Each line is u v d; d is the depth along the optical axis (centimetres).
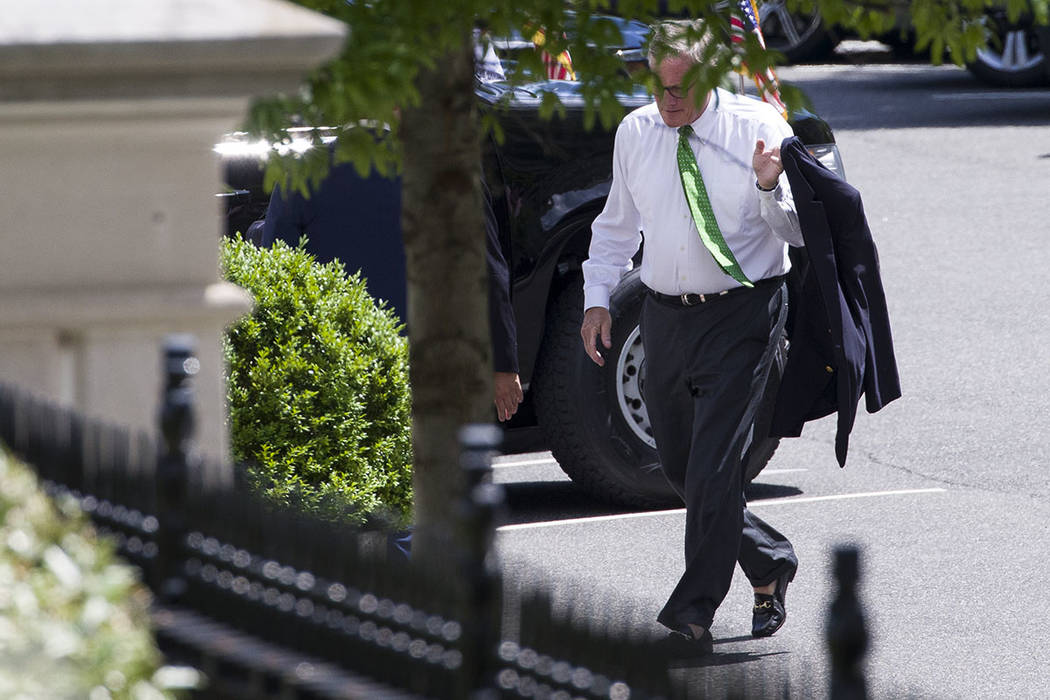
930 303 4191
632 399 2681
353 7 1389
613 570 2403
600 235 2202
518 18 1460
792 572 2092
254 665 915
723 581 1989
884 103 7294
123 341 1121
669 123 2034
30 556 888
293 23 1052
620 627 926
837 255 2022
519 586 943
